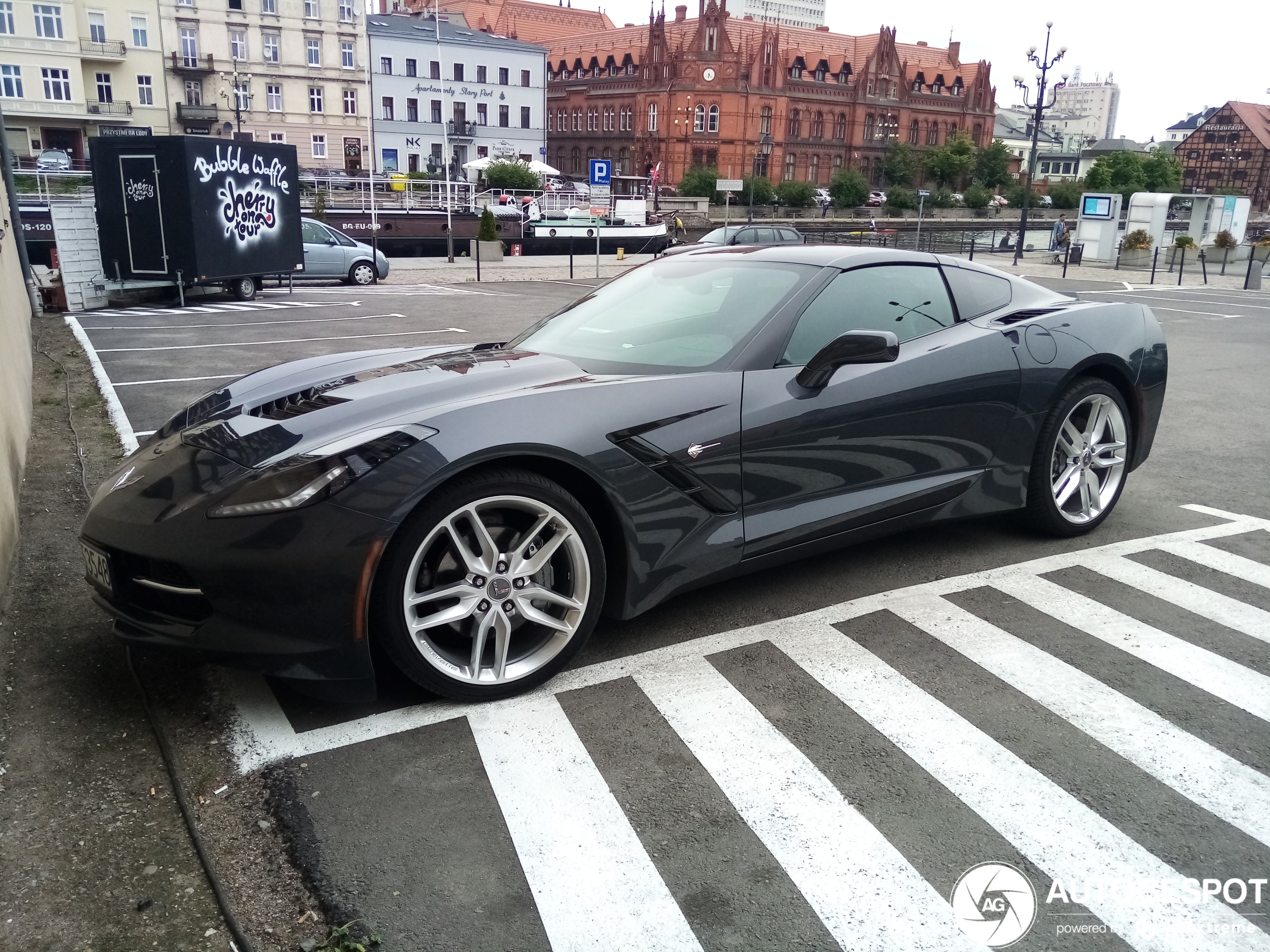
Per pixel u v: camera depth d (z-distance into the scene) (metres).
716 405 3.13
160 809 2.37
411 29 72.94
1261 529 4.62
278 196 17.02
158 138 14.65
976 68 102.62
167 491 2.71
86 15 59.06
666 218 47.97
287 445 2.71
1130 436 4.52
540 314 14.59
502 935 1.97
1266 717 2.85
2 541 3.56
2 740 2.63
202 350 10.45
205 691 2.93
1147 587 3.85
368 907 2.04
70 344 10.85
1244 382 9.39
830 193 81.81
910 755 2.63
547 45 102.38
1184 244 30.83
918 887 2.11
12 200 13.58
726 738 2.71
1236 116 148.00
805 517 3.38
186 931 1.97
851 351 3.17
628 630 3.41
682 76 88.19
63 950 1.91
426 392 2.94
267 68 65.19
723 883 2.12
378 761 2.58
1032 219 88.12
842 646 3.29
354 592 2.53
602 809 2.38
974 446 3.86
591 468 2.85
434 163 73.88
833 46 96.31
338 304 16.08
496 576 2.77
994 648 3.29
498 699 2.89
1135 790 2.48
